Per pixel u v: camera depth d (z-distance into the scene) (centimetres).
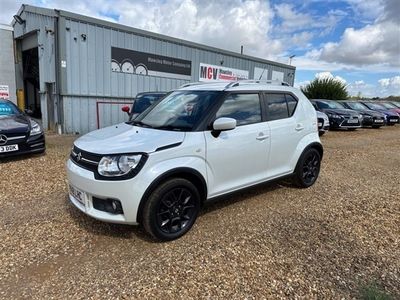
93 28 1134
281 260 307
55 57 1105
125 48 1243
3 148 635
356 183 588
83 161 331
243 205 448
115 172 305
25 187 500
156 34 1334
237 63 1791
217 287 265
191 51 1506
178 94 444
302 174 516
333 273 289
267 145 436
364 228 386
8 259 299
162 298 250
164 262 300
